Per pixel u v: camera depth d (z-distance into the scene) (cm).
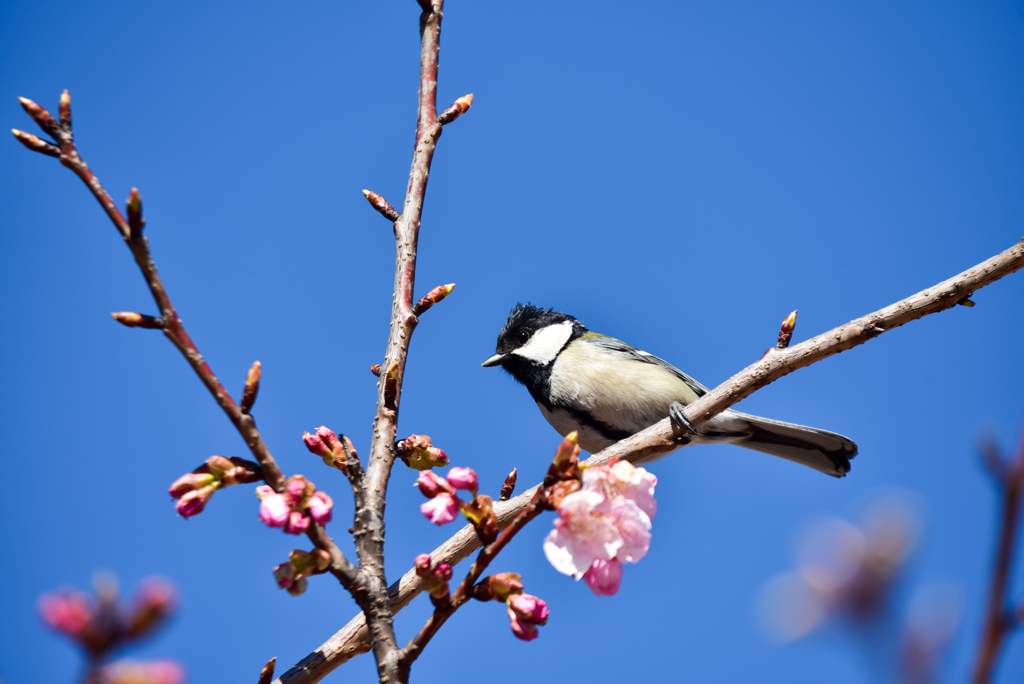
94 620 233
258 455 470
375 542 518
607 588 456
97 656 232
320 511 457
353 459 541
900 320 709
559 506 452
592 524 456
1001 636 224
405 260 687
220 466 476
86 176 468
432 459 589
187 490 469
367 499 537
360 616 654
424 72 756
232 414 468
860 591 202
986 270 691
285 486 474
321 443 548
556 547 451
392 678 462
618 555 460
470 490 477
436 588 465
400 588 688
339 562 473
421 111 743
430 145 728
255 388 471
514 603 460
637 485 474
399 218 709
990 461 235
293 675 630
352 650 643
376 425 592
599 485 464
